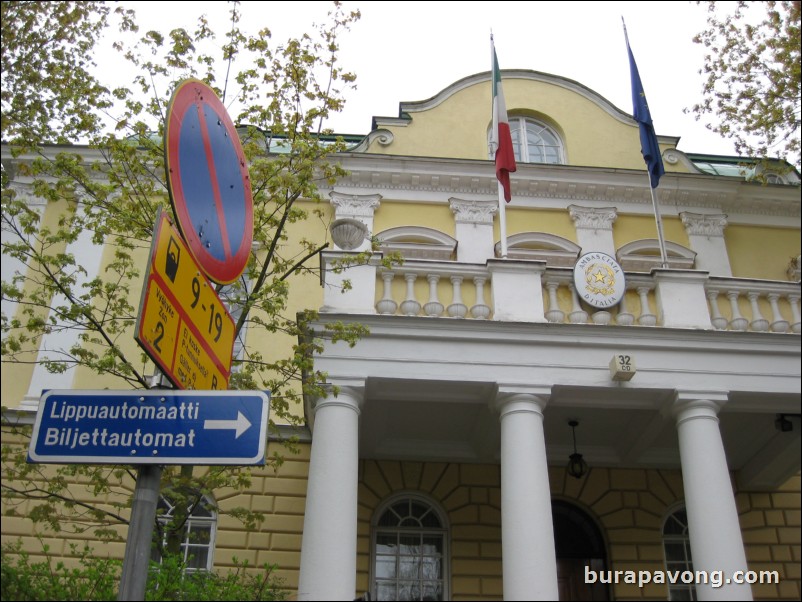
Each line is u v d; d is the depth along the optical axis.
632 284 11.98
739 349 11.53
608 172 17.02
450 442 13.80
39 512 9.63
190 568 12.87
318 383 10.62
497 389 10.95
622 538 13.75
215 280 5.75
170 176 5.16
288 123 11.59
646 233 16.98
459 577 13.17
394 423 13.09
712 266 16.64
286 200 11.48
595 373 11.19
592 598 13.62
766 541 14.04
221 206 5.99
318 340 10.60
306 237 15.88
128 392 4.84
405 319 11.13
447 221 16.59
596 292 11.69
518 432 10.66
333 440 10.36
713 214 17.22
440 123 17.66
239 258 6.28
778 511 14.32
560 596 13.62
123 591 4.30
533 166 16.89
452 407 12.50
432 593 13.30
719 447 10.91
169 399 4.83
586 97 18.56
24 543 12.80
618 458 14.09
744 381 11.38
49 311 14.78
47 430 4.70
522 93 18.44
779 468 13.77
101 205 11.11
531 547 9.83
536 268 11.74
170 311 4.98
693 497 10.62
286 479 13.62
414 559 13.51
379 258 11.62
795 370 11.55
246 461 4.66
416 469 13.88
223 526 13.17
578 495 14.00
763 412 12.29
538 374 11.08
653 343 11.43
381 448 13.70
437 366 11.02
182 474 10.02
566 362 11.21
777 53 14.18
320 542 9.70
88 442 4.68
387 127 17.50
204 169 5.75
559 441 13.85
